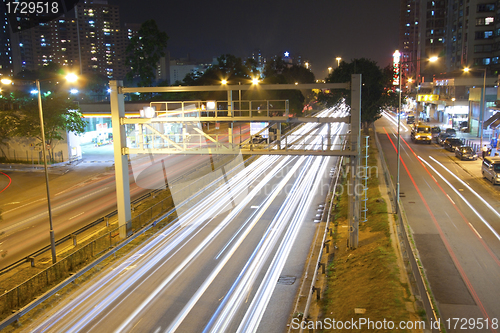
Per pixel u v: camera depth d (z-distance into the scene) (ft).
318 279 56.44
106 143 219.00
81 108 174.91
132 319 46.26
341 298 49.90
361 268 56.75
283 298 50.49
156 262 62.69
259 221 81.92
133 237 73.77
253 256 63.77
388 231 68.90
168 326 44.50
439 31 382.83
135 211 88.74
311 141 181.27
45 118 151.74
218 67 272.72
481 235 65.98
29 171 147.43
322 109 397.60
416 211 80.07
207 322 45.09
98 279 57.52
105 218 86.33
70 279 55.57
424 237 65.98
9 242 77.20
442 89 264.93
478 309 44.04
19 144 164.25
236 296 51.06
